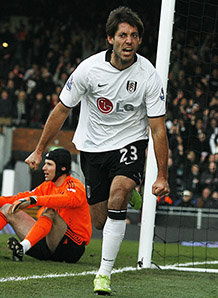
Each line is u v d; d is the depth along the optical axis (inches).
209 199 1411.2
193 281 493.0
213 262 721.6
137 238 1152.8
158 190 404.5
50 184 570.9
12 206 514.6
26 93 1756.9
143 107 416.5
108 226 397.4
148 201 590.6
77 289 404.5
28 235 563.2
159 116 406.0
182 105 1563.7
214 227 1301.7
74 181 565.3
